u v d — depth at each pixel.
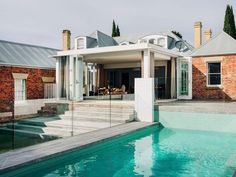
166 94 19.98
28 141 11.53
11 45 20.00
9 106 16.27
